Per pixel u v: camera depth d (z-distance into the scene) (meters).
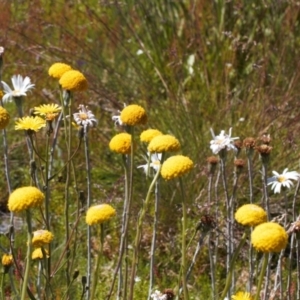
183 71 8.66
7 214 6.68
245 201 6.52
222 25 8.76
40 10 9.28
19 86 4.68
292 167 6.53
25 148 7.27
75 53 8.31
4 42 8.50
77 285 5.38
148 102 7.69
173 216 6.37
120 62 8.80
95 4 10.09
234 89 7.86
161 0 9.10
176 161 3.38
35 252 3.89
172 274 5.83
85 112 4.42
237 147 4.69
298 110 7.33
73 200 6.70
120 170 7.22
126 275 4.07
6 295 5.02
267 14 8.77
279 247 2.96
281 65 8.13
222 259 5.97
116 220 6.35
